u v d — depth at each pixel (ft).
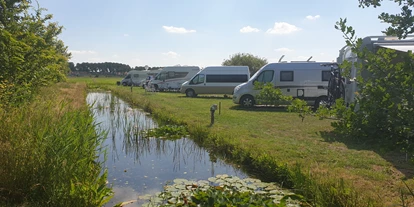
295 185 16.39
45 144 14.82
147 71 145.79
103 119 43.32
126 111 51.03
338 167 19.48
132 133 33.12
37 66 30.71
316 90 51.11
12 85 23.65
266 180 19.13
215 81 78.13
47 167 14.15
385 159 21.22
